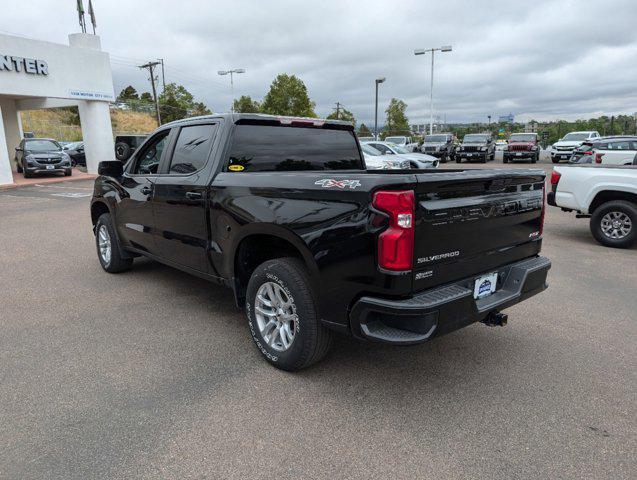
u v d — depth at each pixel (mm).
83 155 26719
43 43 19422
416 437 2662
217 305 4777
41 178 20250
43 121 51125
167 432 2697
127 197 5031
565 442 2619
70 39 22016
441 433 2699
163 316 4477
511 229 3375
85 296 5047
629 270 6176
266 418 2840
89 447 2561
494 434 2691
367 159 15766
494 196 3168
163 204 4414
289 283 3145
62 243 7852
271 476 2354
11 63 18281
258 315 3492
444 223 2803
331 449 2559
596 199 7758
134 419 2816
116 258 5648
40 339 3945
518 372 3418
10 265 6367
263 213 3285
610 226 7562
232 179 3611
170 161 4441
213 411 2908
